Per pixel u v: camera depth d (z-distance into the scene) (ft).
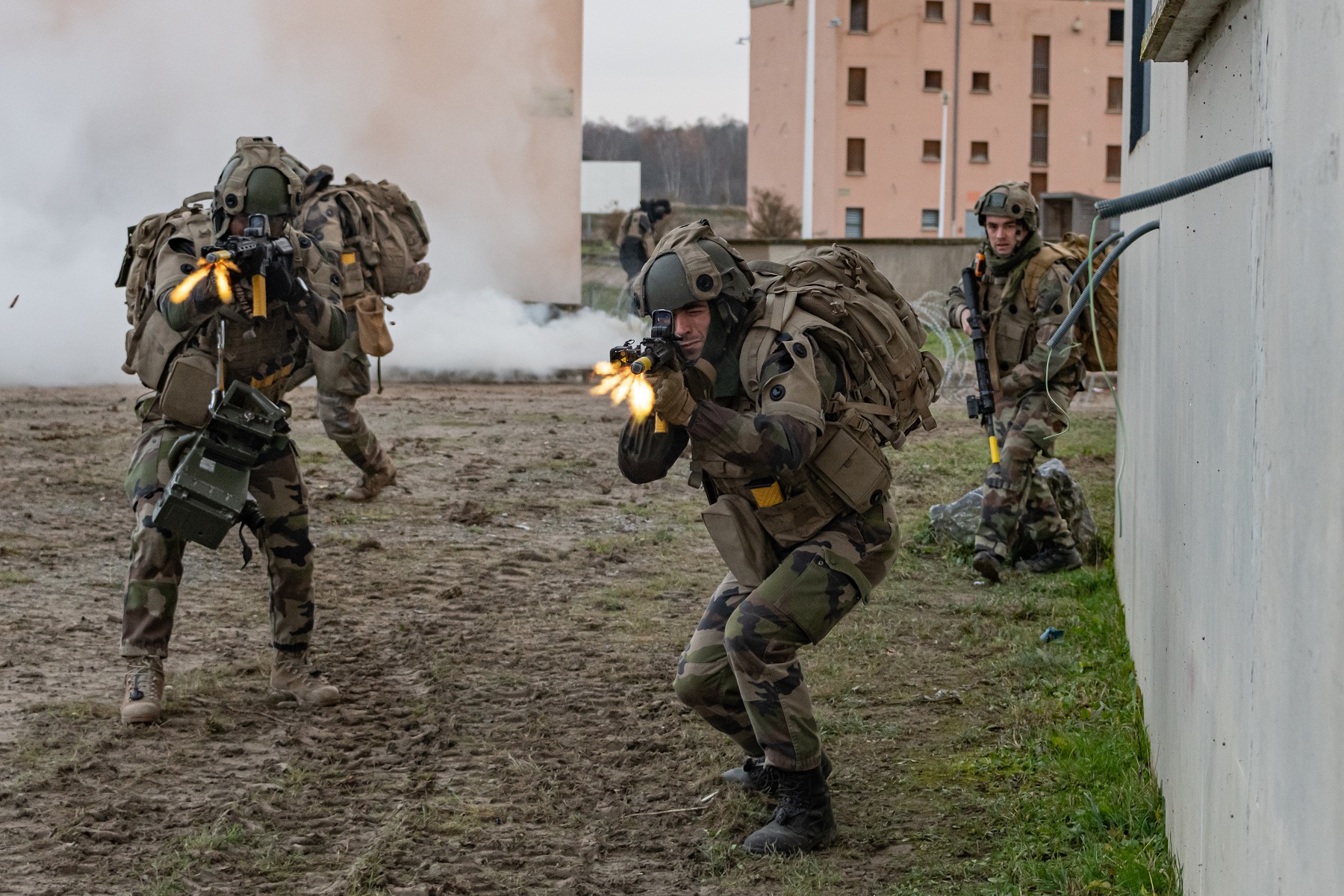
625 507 28.89
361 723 15.43
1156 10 10.86
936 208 173.58
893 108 171.01
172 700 15.80
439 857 11.84
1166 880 11.01
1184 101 12.34
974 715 15.94
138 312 15.20
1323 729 5.98
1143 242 16.92
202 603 20.31
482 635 19.13
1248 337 8.22
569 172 59.98
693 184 338.75
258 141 14.79
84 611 19.70
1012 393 22.09
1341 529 5.69
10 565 22.13
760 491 11.61
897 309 12.14
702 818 12.82
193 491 14.06
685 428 10.80
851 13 169.48
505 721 15.61
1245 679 8.13
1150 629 14.44
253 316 14.08
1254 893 7.55
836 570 11.64
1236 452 8.65
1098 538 24.41
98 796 12.98
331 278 15.52
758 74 185.88
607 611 20.79
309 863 11.69
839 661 18.02
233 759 14.17
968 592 21.88
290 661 16.12
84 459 31.94
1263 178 7.72
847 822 12.76
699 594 22.00
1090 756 13.94
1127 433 19.57
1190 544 11.09
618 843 12.28
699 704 12.48
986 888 11.18
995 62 172.45
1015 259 21.83
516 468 32.78
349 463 32.50
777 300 11.34
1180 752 11.32
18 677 16.52
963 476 32.63
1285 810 6.79
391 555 24.03
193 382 14.57
